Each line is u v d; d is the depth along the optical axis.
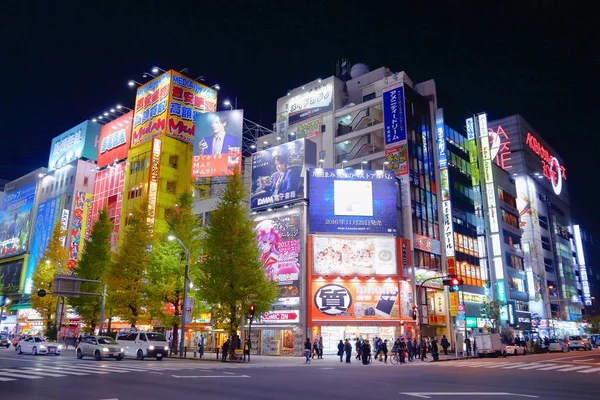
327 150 52.41
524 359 33.06
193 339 44.75
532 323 65.44
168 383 13.75
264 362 28.50
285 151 43.28
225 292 28.98
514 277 60.56
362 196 40.88
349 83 56.59
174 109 58.41
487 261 56.78
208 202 50.50
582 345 56.41
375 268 39.12
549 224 83.06
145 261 35.28
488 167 60.41
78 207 64.25
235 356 29.52
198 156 51.75
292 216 40.62
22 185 81.81
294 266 39.03
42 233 70.50
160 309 33.09
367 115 50.31
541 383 15.46
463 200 53.94
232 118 51.91
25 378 14.67
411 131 47.94
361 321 37.50
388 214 40.84
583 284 93.44
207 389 12.38
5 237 80.25
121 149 64.06
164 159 56.34
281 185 42.31
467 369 22.55
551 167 91.88
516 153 80.25
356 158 50.22
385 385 14.30
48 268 47.09
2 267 78.25
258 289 29.66
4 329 72.94
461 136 57.78
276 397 11.00
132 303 34.28
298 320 37.41
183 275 33.50
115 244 57.19
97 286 39.69
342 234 39.69
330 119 53.28
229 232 29.73
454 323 45.66
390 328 38.81
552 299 74.31
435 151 51.34
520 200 76.44
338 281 38.28
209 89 62.78
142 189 55.50
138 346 27.41
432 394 11.98
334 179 40.97
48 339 39.56
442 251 48.31
